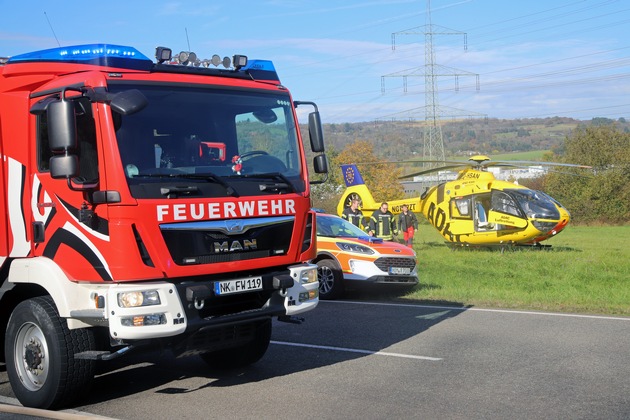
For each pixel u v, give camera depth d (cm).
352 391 666
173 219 606
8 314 727
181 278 618
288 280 674
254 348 771
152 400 659
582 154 5653
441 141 6378
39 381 646
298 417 587
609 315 1070
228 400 650
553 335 912
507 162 2408
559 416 571
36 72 653
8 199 676
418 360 790
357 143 7644
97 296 600
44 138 640
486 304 1206
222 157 664
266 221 670
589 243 3175
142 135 616
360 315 1121
